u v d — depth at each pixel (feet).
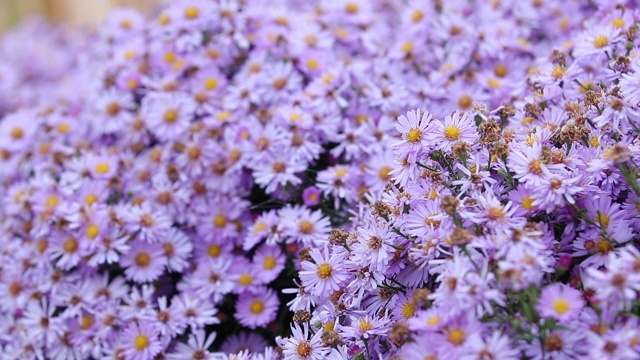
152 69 2.59
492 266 1.69
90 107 2.69
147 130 2.50
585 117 1.90
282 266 2.15
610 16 2.17
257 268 2.19
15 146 2.60
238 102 2.41
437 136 1.87
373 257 1.83
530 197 1.77
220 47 2.53
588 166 1.79
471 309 1.65
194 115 2.49
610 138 1.88
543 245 1.70
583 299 1.69
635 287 1.59
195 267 2.28
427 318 1.69
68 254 2.24
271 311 2.15
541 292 1.66
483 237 1.72
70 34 4.15
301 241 2.15
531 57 2.51
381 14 2.88
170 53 2.56
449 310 1.68
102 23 2.98
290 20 2.58
